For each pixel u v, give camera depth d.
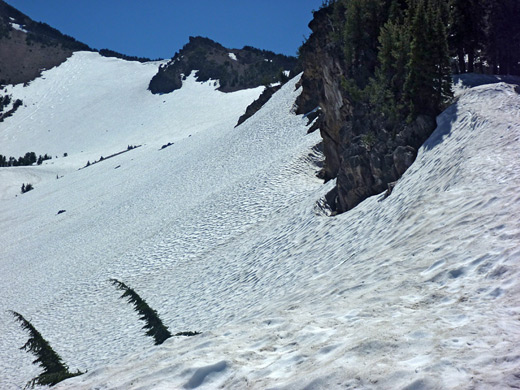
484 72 28.58
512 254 7.27
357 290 9.00
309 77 53.78
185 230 34.59
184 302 22.00
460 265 7.77
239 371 6.13
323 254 16.61
